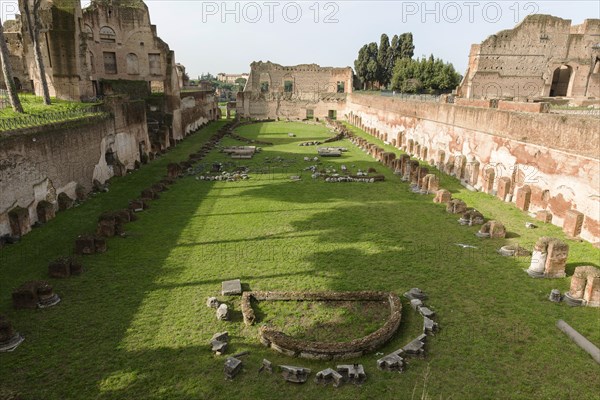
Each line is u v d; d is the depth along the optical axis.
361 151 34.28
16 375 8.21
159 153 32.28
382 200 19.92
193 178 24.42
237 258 13.42
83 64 29.50
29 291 10.38
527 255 13.54
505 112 19.88
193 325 9.83
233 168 27.20
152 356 8.77
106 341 9.23
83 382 8.04
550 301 10.91
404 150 34.56
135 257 13.42
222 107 87.69
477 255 13.63
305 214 17.84
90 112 22.59
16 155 15.09
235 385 7.99
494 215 17.56
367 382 8.06
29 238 14.84
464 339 9.36
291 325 9.91
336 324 9.95
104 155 23.06
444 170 26.42
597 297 10.54
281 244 14.57
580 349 9.02
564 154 15.91
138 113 28.58
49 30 27.67
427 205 19.09
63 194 18.28
